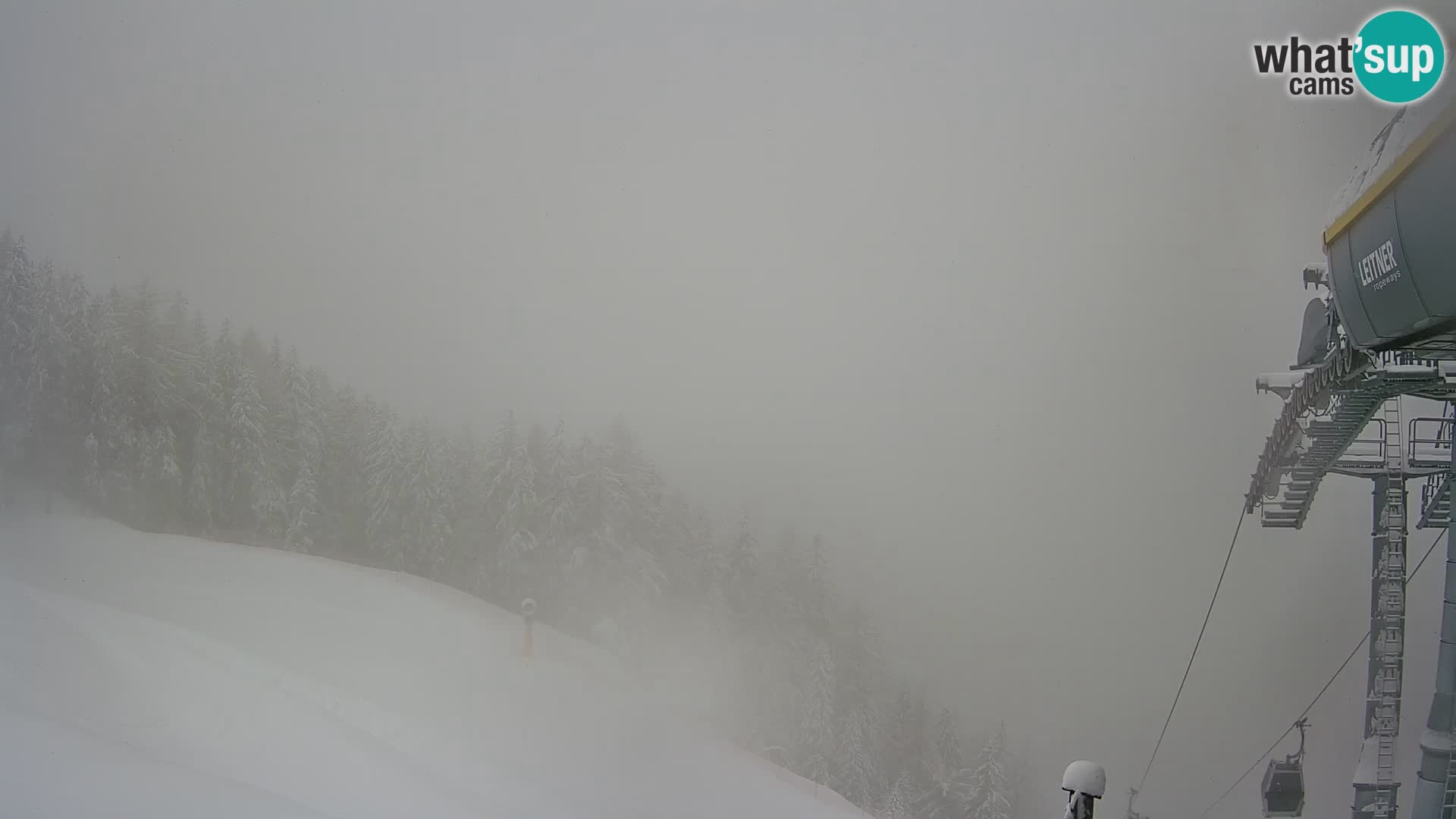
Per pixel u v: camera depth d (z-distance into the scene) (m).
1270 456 24.05
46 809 6.63
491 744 16.11
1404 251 11.56
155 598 22.72
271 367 48.47
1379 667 21.23
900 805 34.72
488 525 43.53
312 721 12.66
